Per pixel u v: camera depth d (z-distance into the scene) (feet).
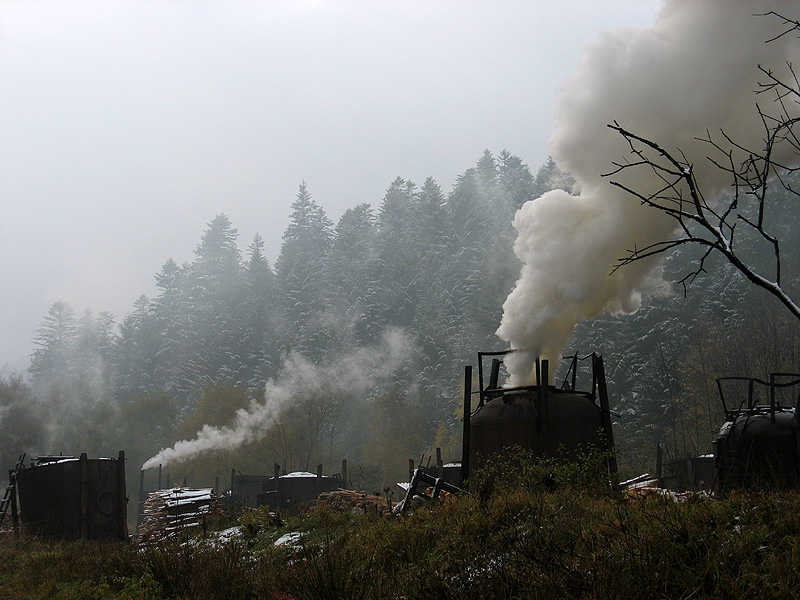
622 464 134.31
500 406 46.16
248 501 123.65
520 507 30.86
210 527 57.57
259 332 319.88
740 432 42.50
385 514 41.32
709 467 69.92
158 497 77.00
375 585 23.40
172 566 33.40
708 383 149.07
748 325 150.51
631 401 180.55
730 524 22.75
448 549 27.27
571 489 33.06
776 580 17.78
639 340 188.96
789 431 41.22
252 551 40.57
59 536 69.77
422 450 232.12
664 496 27.25
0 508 79.77
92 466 72.59
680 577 18.72
